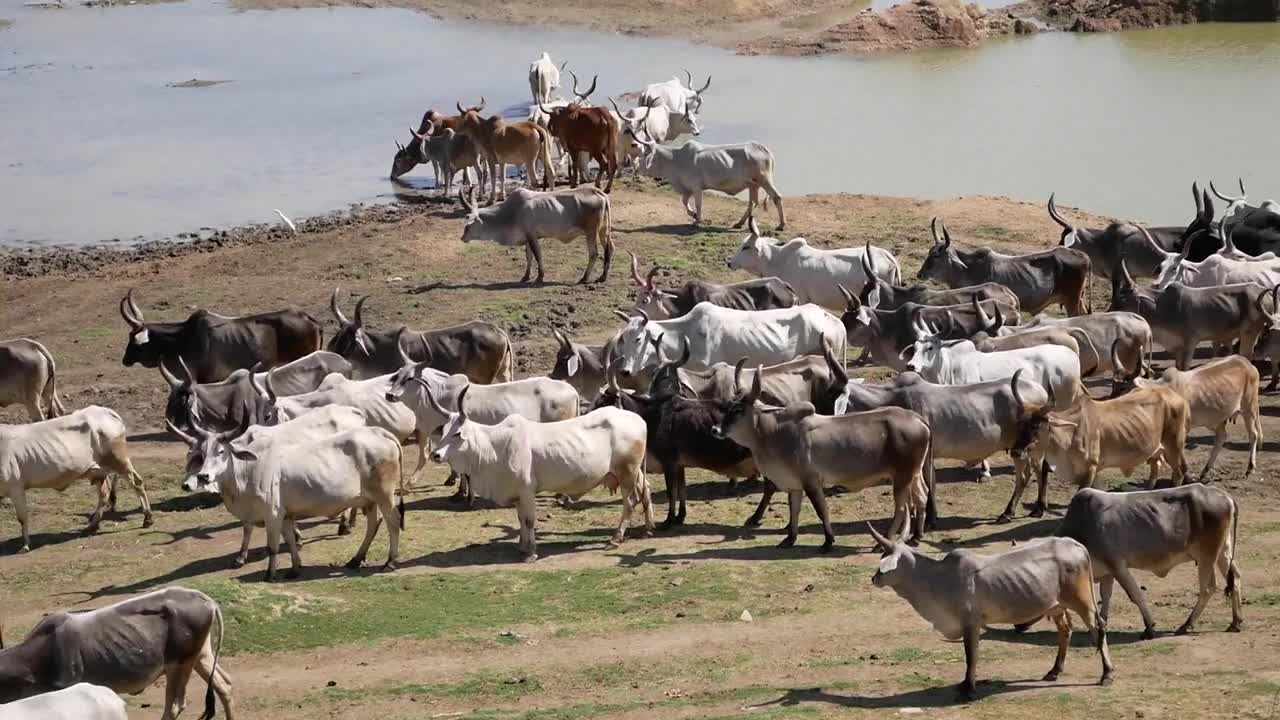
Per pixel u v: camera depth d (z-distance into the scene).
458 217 32.69
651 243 30.03
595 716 12.70
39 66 53.97
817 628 14.79
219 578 16.31
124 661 12.54
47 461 18.03
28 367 21.42
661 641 14.62
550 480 16.86
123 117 44.97
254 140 41.56
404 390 19.39
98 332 26.88
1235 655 13.45
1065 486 18.77
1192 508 13.79
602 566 16.66
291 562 17.14
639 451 17.33
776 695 13.00
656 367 20.86
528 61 52.28
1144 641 14.06
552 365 24.09
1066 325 20.72
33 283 29.80
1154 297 22.00
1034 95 44.69
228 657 14.72
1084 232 25.83
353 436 16.61
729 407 16.86
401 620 15.34
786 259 25.22
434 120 36.91
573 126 33.34
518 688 13.68
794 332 21.27
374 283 28.64
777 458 16.64
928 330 20.83
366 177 37.25
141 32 61.19
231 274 29.61
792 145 39.25
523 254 30.00
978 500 18.45
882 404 17.56
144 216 34.19
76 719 11.32
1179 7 55.16
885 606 15.27
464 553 17.31
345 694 13.71
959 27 53.09
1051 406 16.91
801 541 17.31
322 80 49.84
